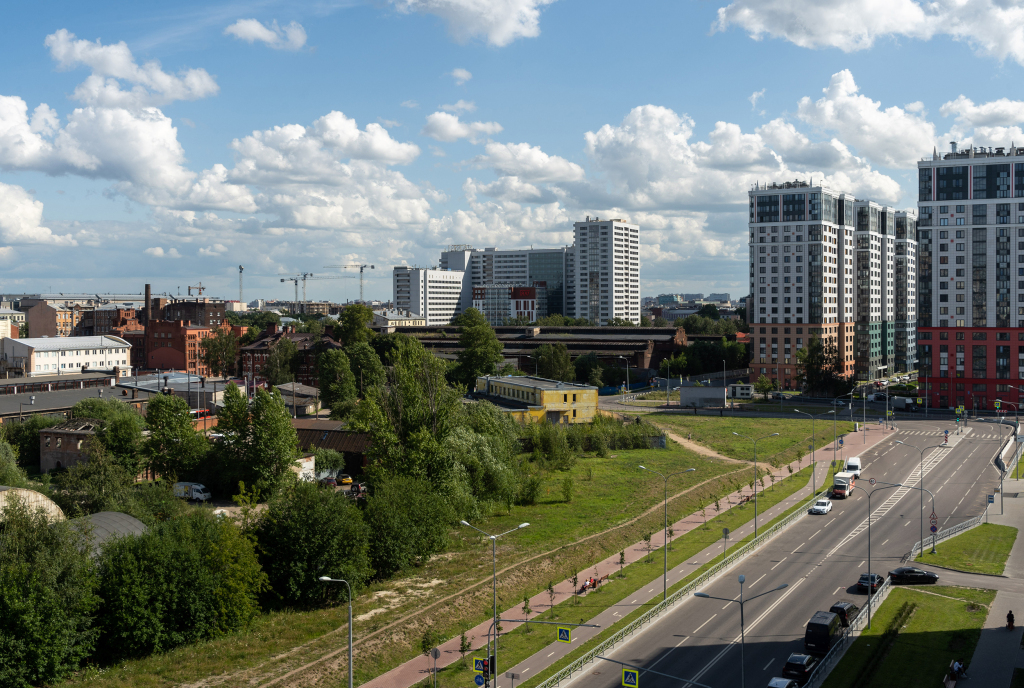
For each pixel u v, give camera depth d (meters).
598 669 63.38
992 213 192.88
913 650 66.69
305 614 76.50
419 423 110.69
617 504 115.94
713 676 61.72
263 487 110.25
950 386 199.00
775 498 121.38
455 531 102.69
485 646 69.75
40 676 60.94
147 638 66.75
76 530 71.56
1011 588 81.81
